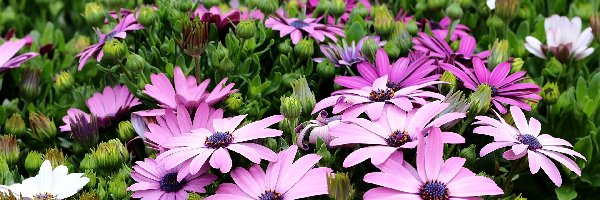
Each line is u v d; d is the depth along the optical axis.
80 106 0.61
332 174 0.46
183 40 0.55
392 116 0.49
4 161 0.52
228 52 0.58
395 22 0.64
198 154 0.48
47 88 0.66
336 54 0.60
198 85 0.56
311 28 0.62
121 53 0.57
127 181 0.52
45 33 0.73
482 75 0.55
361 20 0.67
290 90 0.59
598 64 0.69
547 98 0.61
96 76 0.68
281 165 0.48
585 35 0.65
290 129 0.51
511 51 0.67
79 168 0.55
